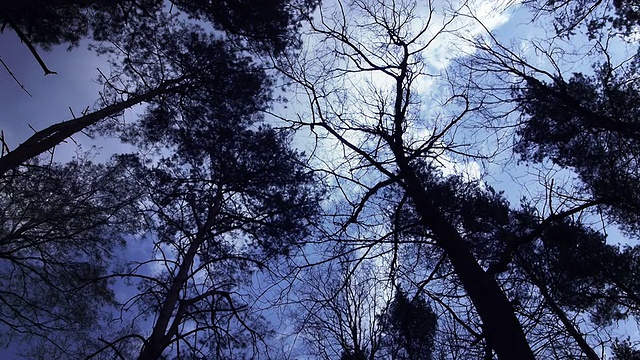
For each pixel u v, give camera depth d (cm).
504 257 691
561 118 900
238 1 1069
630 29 925
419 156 791
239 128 1245
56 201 1146
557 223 853
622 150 885
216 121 1226
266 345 1054
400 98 866
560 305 832
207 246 1210
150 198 1185
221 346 1077
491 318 645
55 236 1180
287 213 1104
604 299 996
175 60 1198
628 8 919
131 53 1210
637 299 943
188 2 1107
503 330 629
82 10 1129
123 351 1098
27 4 789
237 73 1197
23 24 1026
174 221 1167
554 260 834
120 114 1096
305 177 1101
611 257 948
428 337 768
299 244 880
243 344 1127
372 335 981
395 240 734
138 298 1068
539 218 796
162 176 1205
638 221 1003
